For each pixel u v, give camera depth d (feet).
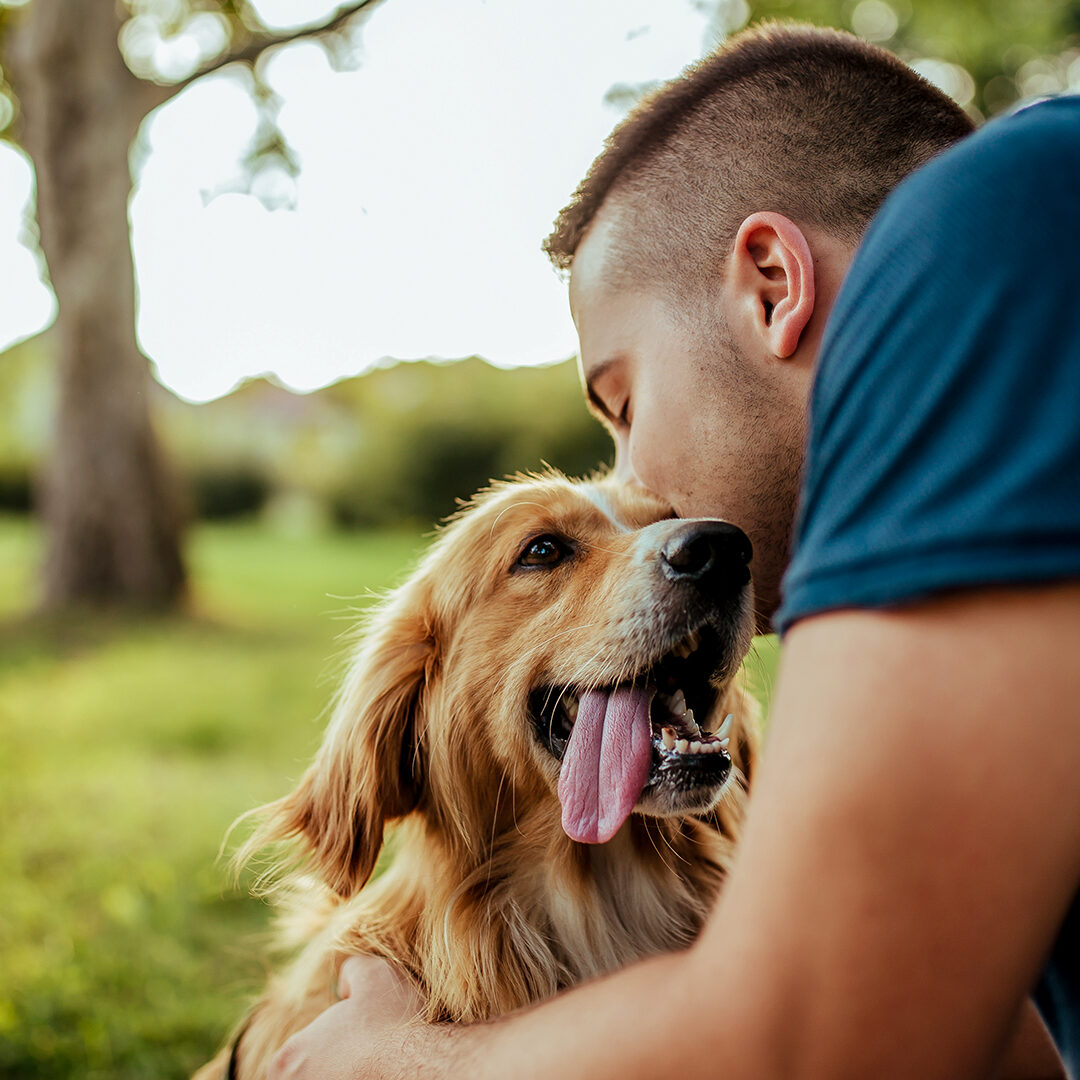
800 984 2.64
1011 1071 6.05
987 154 2.98
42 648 35.29
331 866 8.05
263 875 8.48
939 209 2.96
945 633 2.61
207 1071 8.27
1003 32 49.14
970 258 2.85
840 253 5.00
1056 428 2.64
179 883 15.05
